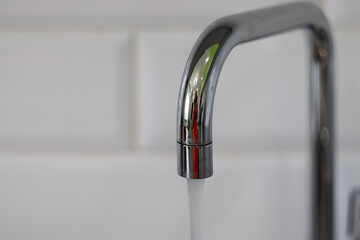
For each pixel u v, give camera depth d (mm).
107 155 863
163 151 862
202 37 589
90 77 849
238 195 867
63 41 843
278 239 873
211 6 835
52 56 846
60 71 848
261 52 842
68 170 866
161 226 870
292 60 844
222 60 581
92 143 861
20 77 850
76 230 874
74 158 864
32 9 837
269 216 869
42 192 870
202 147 572
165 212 869
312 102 768
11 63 847
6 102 854
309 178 833
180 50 842
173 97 851
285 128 855
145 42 842
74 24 840
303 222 867
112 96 853
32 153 864
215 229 873
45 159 865
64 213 872
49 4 836
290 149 858
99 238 875
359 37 837
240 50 842
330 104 762
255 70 845
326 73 750
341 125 857
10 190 870
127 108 854
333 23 835
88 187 867
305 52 841
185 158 577
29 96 854
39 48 844
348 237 841
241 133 856
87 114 856
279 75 846
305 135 855
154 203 867
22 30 840
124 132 859
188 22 839
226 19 600
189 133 573
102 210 870
